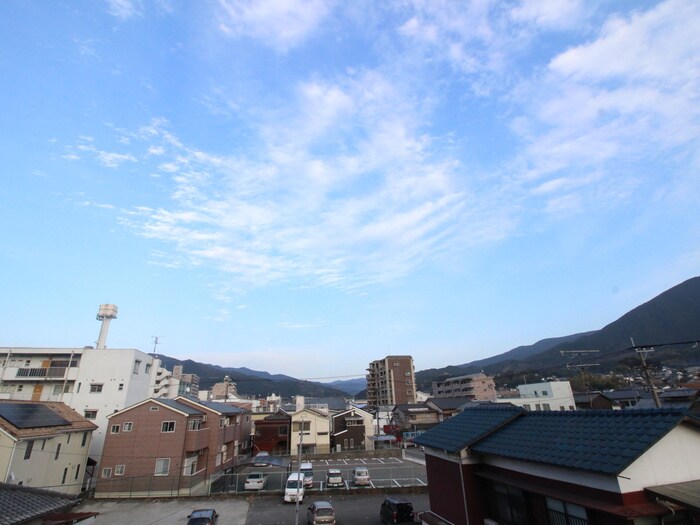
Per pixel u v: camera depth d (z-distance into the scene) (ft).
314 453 150.51
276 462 112.27
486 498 39.60
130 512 77.92
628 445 26.71
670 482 25.91
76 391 126.72
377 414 216.95
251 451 164.96
